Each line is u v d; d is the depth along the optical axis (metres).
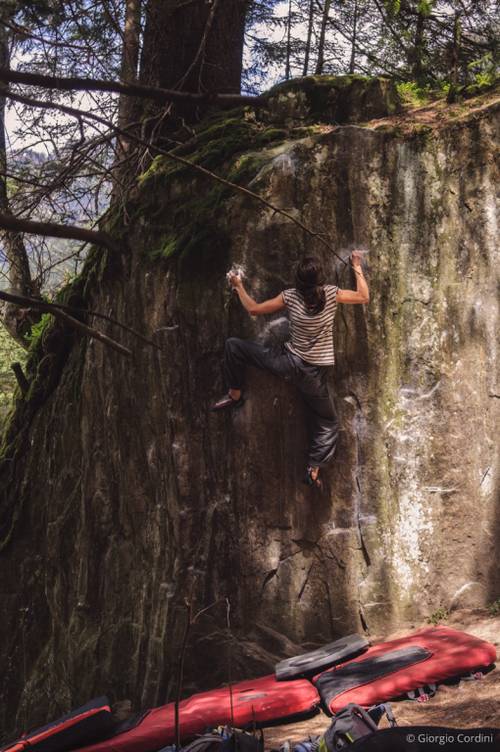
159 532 8.10
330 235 7.24
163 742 5.74
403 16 9.46
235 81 9.85
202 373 7.61
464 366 7.41
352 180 7.23
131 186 8.63
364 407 7.33
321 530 7.39
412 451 7.39
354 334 7.28
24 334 13.28
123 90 5.69
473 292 7.41
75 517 9.45
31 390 10.39
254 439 7.42
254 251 7.28
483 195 7.38
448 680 5.86
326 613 7.41
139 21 9.38
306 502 7.39
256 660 7.37
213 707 5.97
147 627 8.05
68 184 8.77
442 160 7.34
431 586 7.42
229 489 7.57
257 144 7.73
